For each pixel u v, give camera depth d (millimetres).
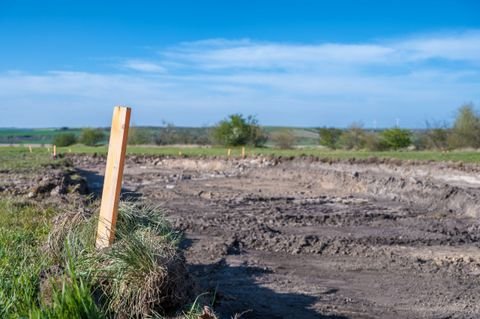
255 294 9477
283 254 12492
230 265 11359
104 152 42844
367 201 21516
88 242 7504
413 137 50938
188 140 63000
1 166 26344
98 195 20766
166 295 6352
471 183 23438
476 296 9711
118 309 6199
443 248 13188
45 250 7652
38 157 35281
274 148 54281
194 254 12070
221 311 7824
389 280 10633
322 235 14375
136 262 6414
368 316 8648
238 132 55469
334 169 29172
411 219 17203
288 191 24500
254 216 17188
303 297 9461
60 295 5867
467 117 48844
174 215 16859
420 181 22312
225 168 35062
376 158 33438
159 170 34281
